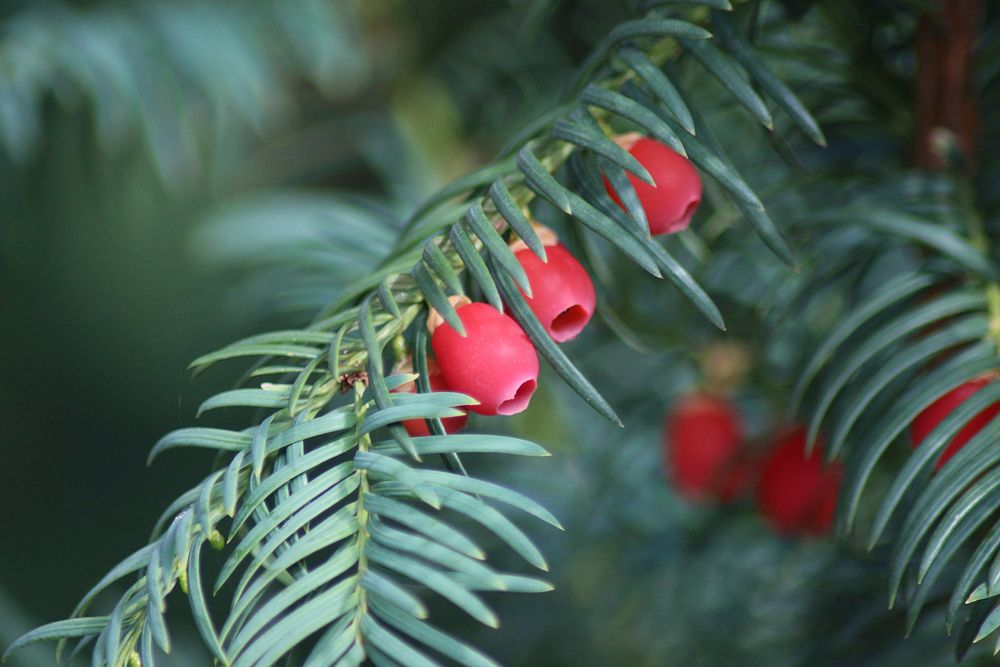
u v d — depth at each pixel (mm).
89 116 517
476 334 278
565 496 417
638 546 400
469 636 407
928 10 314
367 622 258
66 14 485
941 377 289
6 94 446
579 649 408
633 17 300
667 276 277
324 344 284
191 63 465
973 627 273
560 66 471
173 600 451
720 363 370
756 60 289
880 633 335
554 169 289
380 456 266
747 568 385
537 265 282
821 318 362
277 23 499
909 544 275
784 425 351
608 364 404
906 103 331
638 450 407
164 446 275
